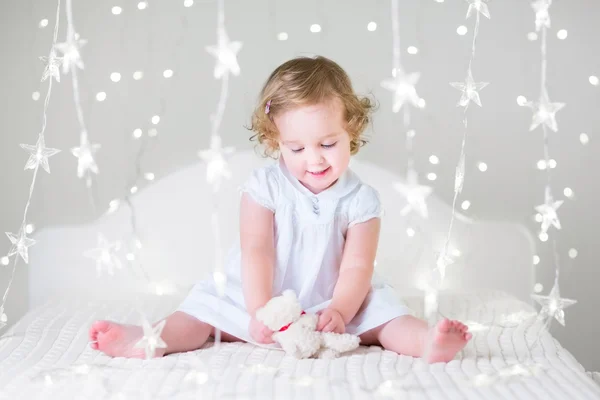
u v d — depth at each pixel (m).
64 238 2.21
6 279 2.21
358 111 1.66
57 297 2.04
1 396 1.17
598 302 2.27
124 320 1.72
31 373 1.28
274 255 1.67
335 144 1.58
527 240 2.26
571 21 2.22
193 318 1.50
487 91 2.22
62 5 2.16
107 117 2.19
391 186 2.22
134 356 1.39
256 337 1.48
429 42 2.21
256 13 2.19
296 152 1.59
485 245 2.25
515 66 2.22
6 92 2.18
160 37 2.18
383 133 2.22
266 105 1.61
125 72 2.18
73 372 1.28
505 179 2.25
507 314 1.79
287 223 1.66
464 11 2.21
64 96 2.18
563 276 2.27
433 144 2.23
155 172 2.21
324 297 1.68
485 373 1.26
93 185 2.20
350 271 1.61
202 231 2.22
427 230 2.24
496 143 2.24
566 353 1.46
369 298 1.61
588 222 2.26
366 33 2.21
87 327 1.63
